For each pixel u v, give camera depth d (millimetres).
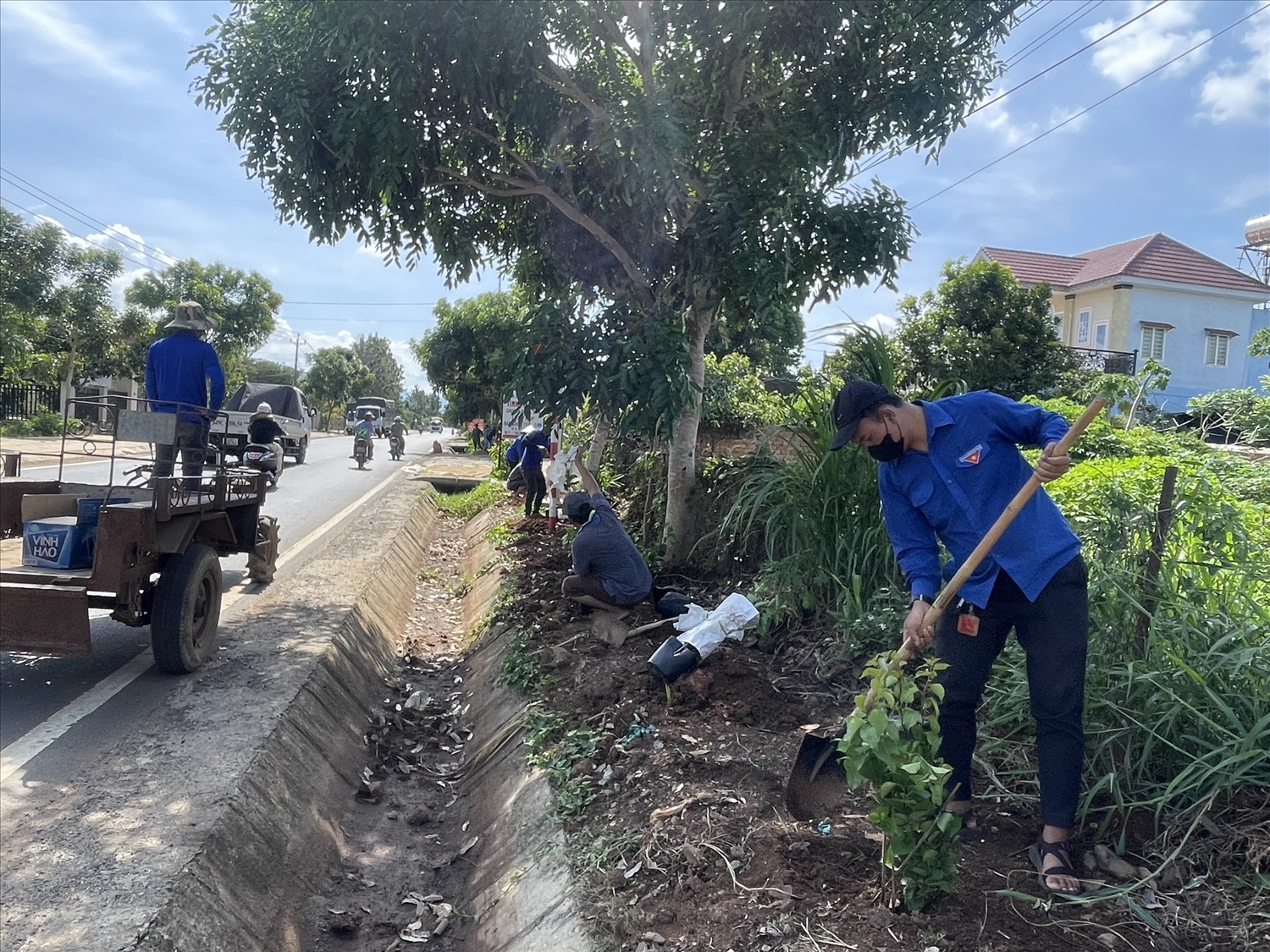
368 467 25297
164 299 33812
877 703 2645
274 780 4375
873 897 2799
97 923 2963
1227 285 27047
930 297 17141
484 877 4117
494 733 5609
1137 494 4141
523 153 8227
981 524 3029
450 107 7277
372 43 6156
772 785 3701
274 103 6777
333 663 6195
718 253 6828
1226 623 3471
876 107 7105
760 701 4613
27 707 5020
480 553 11859
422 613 9859
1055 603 2908
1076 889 2783
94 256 28641
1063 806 2873
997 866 2984
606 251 8859
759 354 12430
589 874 3359
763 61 6887
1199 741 3096
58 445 22281
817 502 5715
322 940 3781
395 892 4254
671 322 6742
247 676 5621
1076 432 2639
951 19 6852
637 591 6211
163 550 5352
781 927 2699
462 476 21797
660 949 2764
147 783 4051
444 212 8688
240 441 20938
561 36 7488
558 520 11484
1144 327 26750
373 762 5645
